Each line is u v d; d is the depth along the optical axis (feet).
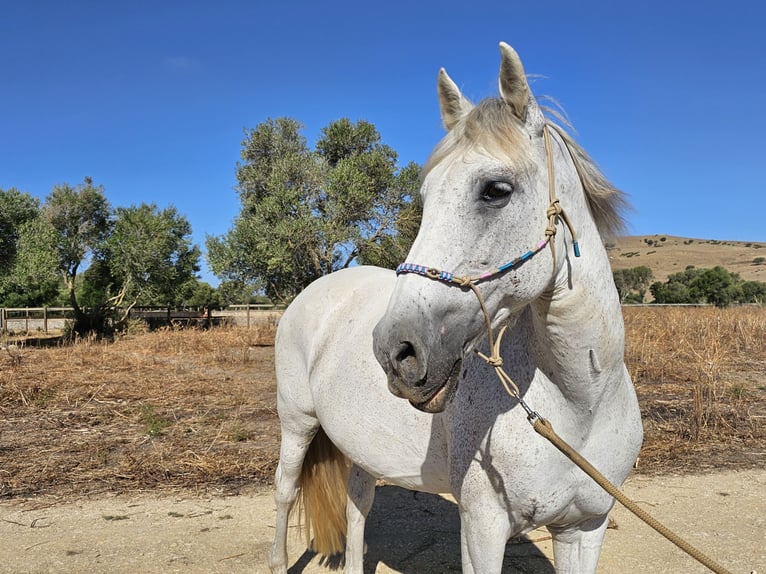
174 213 72.38
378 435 7.39
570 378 5.57
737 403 21.08
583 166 5.68
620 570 10.00
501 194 4.83
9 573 9.95
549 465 5.68
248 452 16.92
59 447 17.58
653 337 37.78
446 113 5.83
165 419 21.18
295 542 11.40
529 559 10.47
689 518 12.11
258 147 57.93
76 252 67.05
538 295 5.08
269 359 38.88
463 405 6.07
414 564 10.47
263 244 50.72
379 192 53.93
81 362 36.58
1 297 92.79
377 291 8.57
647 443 16.97
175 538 11.44
